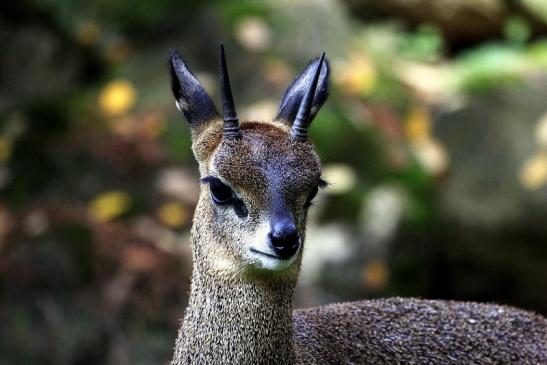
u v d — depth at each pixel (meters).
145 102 14.30
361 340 7.28
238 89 14.27
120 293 11.84
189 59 15.03
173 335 11.67
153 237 12.48
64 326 11.57
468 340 7.42
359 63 15.46
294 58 14.93
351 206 13.00
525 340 7.49
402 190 13.48
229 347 6.57
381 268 12.63
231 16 15.38
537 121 14.04
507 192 13.27
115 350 11.49
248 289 6.48
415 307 7.63
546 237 12.92
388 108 14.86
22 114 14.11
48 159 13.27
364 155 13.73
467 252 13.31
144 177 13.18
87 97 14.63
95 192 12.95
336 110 14.11
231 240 6.38
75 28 15.53
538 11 18.31
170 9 15.88
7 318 11.55
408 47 17.56
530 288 13.22
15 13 15.29
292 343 6.75
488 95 14.67
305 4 15.80
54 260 12.02
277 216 6.17
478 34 18.16
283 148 6.39
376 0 18.34
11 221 12.47
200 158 6.70
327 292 12.34
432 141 14.47
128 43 15.66
